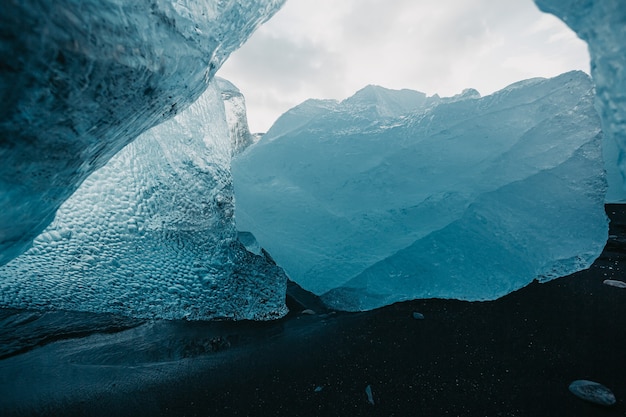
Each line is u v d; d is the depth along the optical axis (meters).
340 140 2.92
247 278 2.10
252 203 2.86
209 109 2.24
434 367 1.40
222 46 1.34
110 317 2.01
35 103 0.67
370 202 2.50
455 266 2.12
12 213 0.81
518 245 2.10
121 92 0.85
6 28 0.56
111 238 1.98
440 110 2.72
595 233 2.02
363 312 2.06
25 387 1.40
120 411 1.26
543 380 1.26
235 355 1.62
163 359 1.60
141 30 0.81
